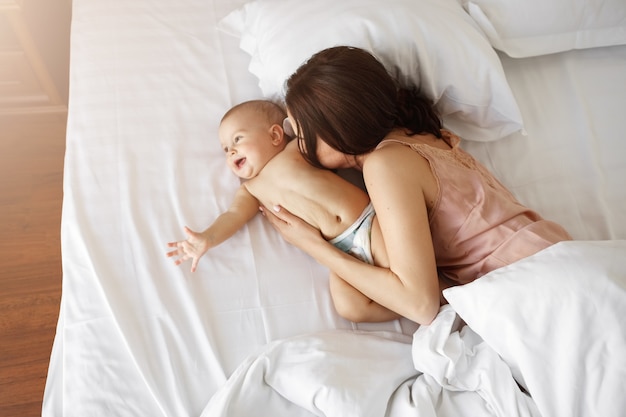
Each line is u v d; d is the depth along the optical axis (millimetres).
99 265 997
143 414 898
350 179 1162
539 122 1268
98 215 1057
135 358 918
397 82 1073
